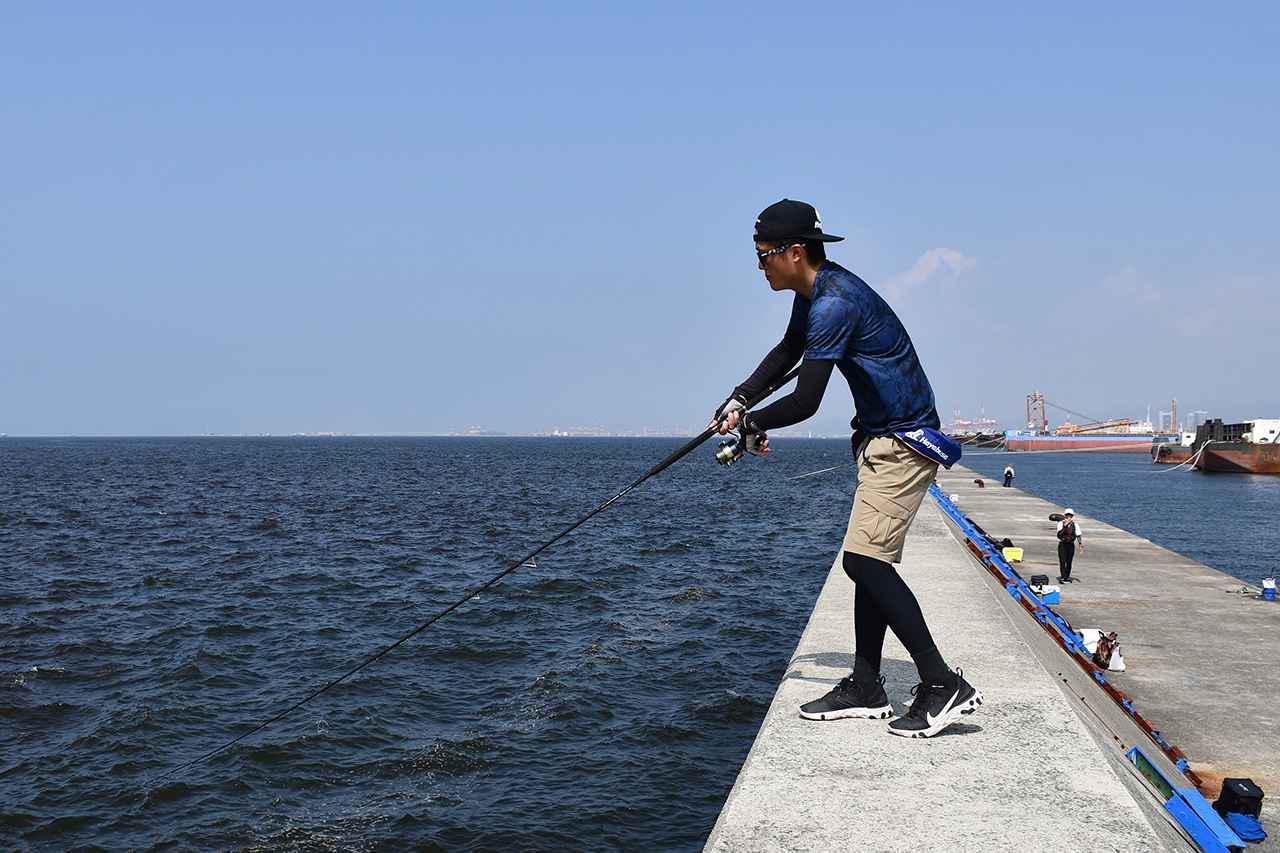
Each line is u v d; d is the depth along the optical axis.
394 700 12.42
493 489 55.12
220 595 19.59
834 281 3.48
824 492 54.38
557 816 9.15
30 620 16.94
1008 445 149.00
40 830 8.83
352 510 39.81
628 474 75.94
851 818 2.97
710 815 9.25
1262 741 7.80
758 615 18.03
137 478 64.19
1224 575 16.45
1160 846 2.78
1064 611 13.21
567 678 13.41
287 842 8.61
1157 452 95.75
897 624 3.73
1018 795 3.15
